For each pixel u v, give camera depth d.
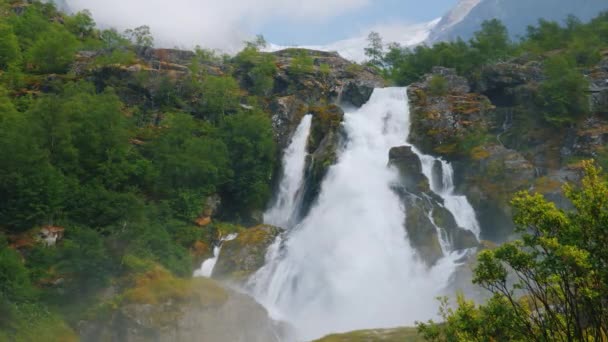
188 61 104.62
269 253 66.75
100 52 103.12
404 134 89.75
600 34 111.38
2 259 50.12
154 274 55.41
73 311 51.47
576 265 18.98
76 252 53.94
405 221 69.62
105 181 68.19
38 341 46.94
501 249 21.44
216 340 51.00
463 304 22.80
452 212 74.62
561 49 107.62
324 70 104.50
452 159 83.06
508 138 87.25
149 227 62.88
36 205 57.69
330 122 87.38
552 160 81.94
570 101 84.56
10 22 112.88
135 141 78.94
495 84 94.56
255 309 55.16
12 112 71.56
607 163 73.06
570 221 19.95
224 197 79.06
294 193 83.62
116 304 50.31
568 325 19.12
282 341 55.06
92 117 71.56
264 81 98.88
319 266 65.38
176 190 72.75
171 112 87.50
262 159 82.19
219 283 59.75
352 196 75.75
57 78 91.06
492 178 77.06
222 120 86.06
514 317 21.52
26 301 49.81
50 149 66.75
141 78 89.25
